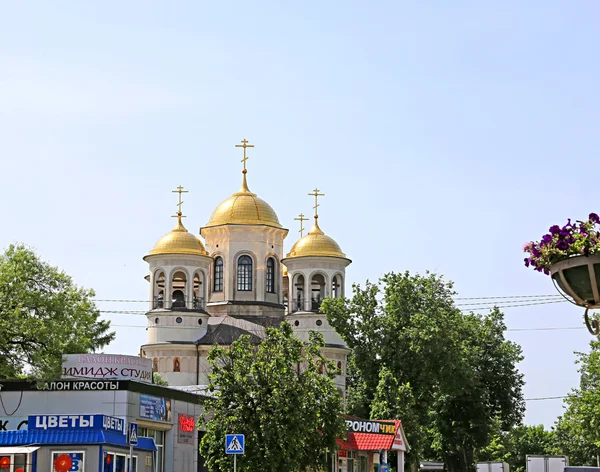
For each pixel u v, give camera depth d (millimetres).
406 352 86312
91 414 45844
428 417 89312
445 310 88500
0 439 41781
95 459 41438
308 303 109625
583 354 83062
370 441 64062
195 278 108500
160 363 105812
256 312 113375
